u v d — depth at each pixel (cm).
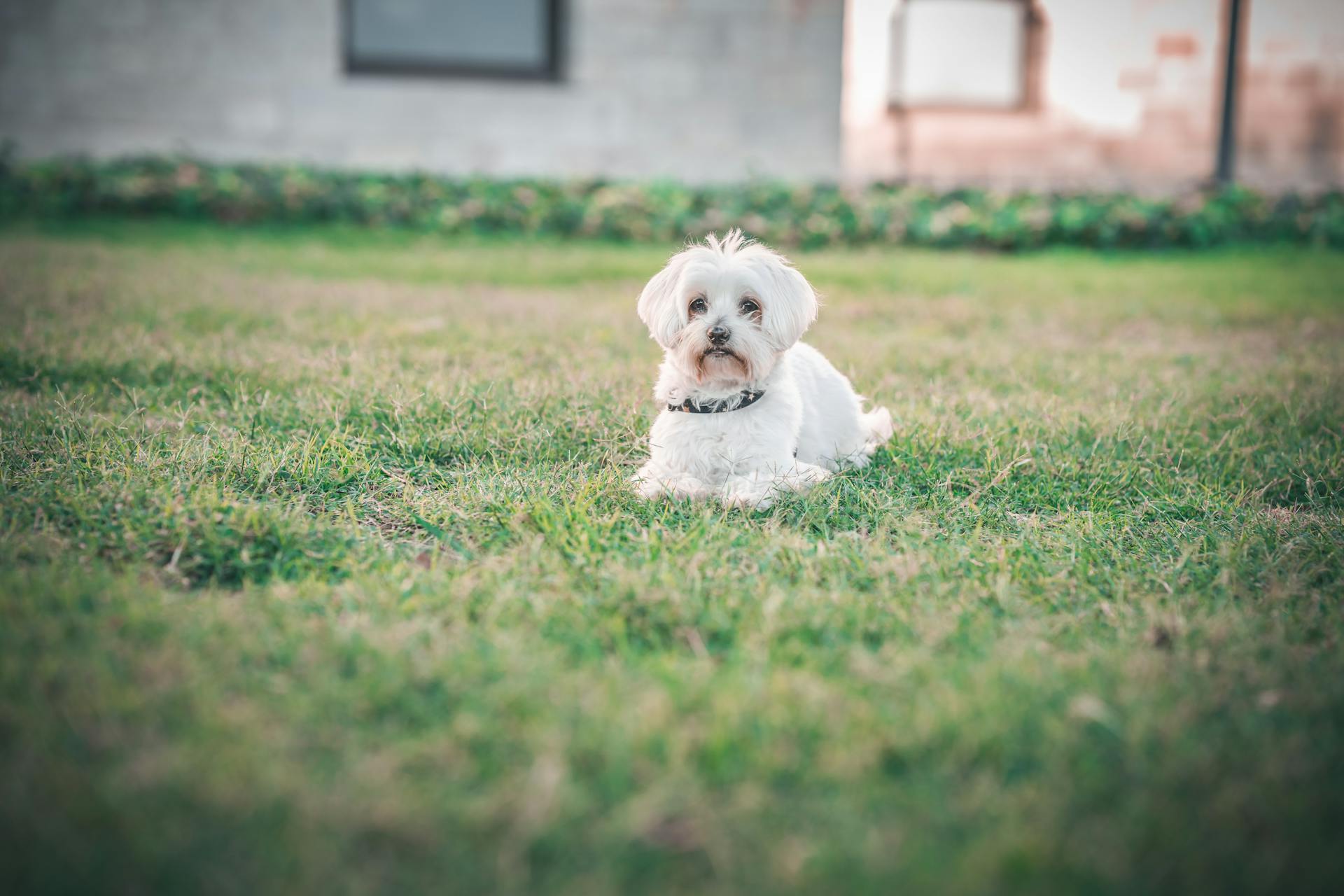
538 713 242
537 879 195
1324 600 321
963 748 230
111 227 1101
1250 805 216
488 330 673
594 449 441
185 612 290
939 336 724
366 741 233
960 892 192
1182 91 1473
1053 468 435
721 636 289
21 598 287
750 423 417
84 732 229
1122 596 325
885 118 1456
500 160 1367
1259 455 466
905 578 326
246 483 397
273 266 920
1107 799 219
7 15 1255
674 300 434
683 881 196
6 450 406
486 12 1346
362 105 1328
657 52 1366
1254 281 986
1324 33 1482
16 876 190
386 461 430
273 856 196
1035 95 1480
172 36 1282
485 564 330
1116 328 764
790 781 223
